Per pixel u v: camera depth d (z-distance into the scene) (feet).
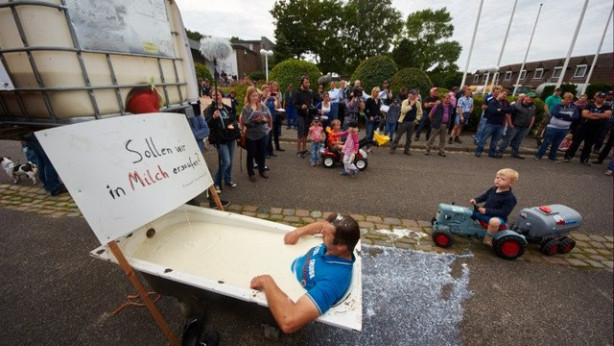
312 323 7.78
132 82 6.91
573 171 23.26
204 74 53.31
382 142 23.79
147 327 7.44
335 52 128.06
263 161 17.70
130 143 6.15
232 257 7.20
